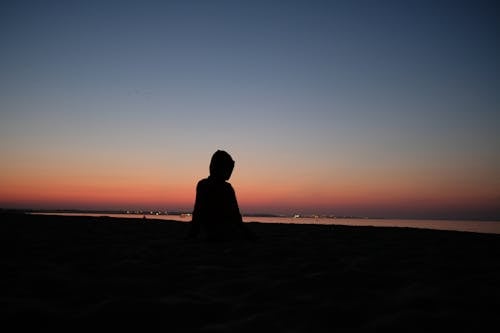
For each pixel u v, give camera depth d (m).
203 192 4.51
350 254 3.53
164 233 5.68
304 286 2.20
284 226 7.48
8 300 1.91
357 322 1.64
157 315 1.71
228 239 4.46
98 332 1.53
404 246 4.16
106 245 4.07
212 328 1.56
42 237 4.77
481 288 2.17
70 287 2.21
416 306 1.83
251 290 2.15
